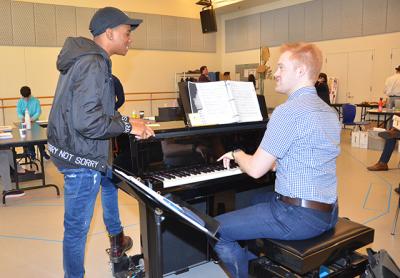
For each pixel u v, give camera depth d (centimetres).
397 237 279
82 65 162
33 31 884
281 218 159
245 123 214
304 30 991
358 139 680
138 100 1081
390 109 703
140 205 197
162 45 1107
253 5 1098
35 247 276
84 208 182
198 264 242
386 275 157
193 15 1161
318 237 164
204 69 868
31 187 415
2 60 855
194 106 203
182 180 182
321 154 154
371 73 866
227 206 231
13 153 403
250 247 177
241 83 224
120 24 184
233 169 202
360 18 870
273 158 157
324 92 644
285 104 157
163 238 222
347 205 355
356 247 169
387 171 490
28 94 610
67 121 170
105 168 181
